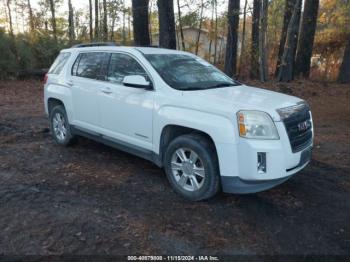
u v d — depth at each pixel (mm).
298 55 18688
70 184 4738
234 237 3568
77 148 6383
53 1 22812
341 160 5953
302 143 4203
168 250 3324
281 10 20438
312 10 17984
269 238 3574
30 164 5488
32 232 3555
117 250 3295
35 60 17344
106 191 4543
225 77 5480
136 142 4953
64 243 3379
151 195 4449
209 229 3691
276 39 24250
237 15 18078
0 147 6383
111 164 5562
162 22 11922
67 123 6238
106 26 21469
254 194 4516
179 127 4395
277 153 3785
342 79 17203
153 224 3752
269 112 3848
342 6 21906
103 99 5324
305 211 4148
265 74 16750
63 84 6188
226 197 4402
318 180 5066
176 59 5262
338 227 3828
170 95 4449
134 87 4688
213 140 3918
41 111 10016
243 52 22156
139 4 12375
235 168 3844
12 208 4035
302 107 4371
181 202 4270
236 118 3789
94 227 3662
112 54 5410
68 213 3943
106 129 5422
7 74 16109
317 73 24484
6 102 11328
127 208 4094
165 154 4516
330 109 10977
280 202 4344
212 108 3977
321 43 24672
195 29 23250
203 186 4109
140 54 5016
